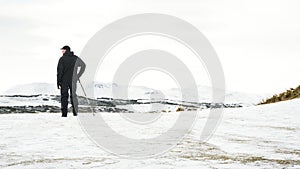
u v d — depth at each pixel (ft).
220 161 16.56
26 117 42.96
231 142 23.24
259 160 16.79
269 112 42.24
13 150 19.72
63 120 38.91
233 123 34.53
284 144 22.20
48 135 26.37
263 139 24.39
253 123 34.09
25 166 15.40
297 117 37.35
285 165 15.60
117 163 16.10
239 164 15.85
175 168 14.99
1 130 29.37
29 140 23.77
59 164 15.84
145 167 15.16
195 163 16.03
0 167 15.19
